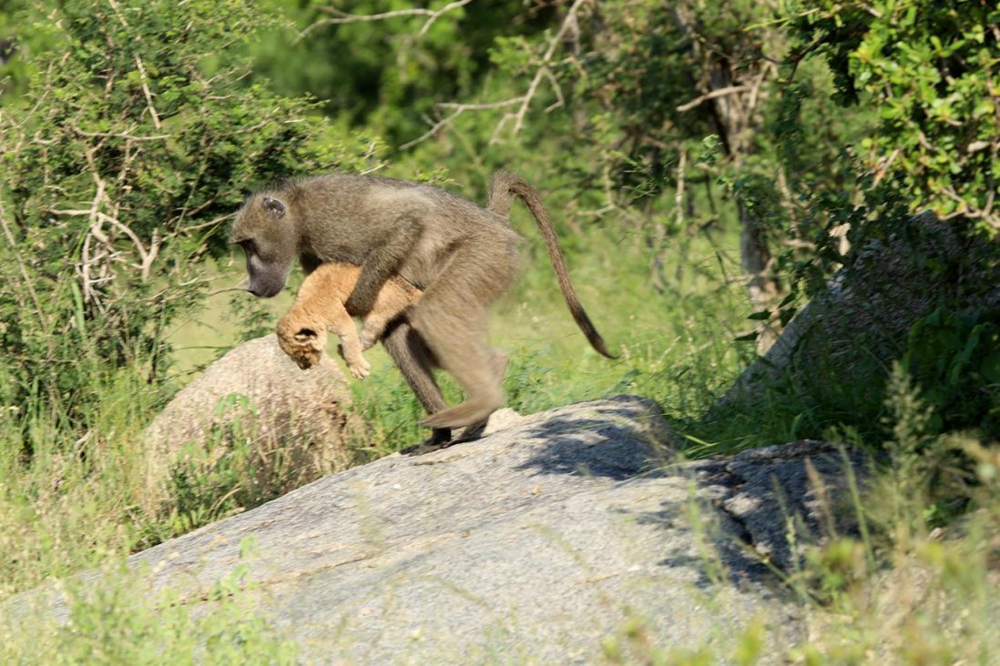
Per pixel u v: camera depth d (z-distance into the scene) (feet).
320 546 33.50
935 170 27.32
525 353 51.21
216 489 42.22
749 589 27.53
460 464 36.96
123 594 28.86
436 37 107.45
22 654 28.58
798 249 55.52
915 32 28.14
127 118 51.01
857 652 22.68
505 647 26.68
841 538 28.27
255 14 53.01
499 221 39.68
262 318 52.19
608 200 66.90
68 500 40.04
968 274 35.32
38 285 47.52
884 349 36.76
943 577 24.39
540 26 110.73
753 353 42.50
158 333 48.73
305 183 40.55
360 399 48.11
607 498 31.86
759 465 32.12
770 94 63.57
